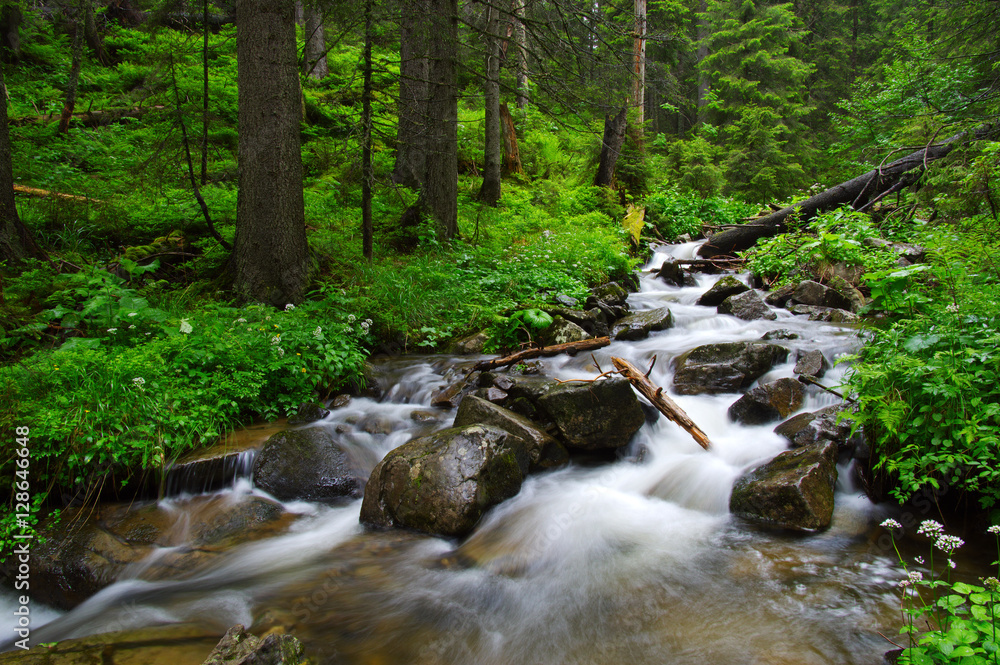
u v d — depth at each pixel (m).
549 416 5.19
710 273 11.97
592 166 16.67
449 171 10.28
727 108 23.78
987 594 2.33
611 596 3.31
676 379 6.11
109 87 14.33
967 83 15.20
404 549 3.89
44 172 9.49
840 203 11.21
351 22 8.04
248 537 4.09
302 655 2.70
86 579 3.62
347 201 11.23
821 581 3.30
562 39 9.22
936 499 3.93
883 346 4.54
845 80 28.62
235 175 10.49
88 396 4.62
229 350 5.62
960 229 7.82
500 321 7.53
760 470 4.37
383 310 7.63
